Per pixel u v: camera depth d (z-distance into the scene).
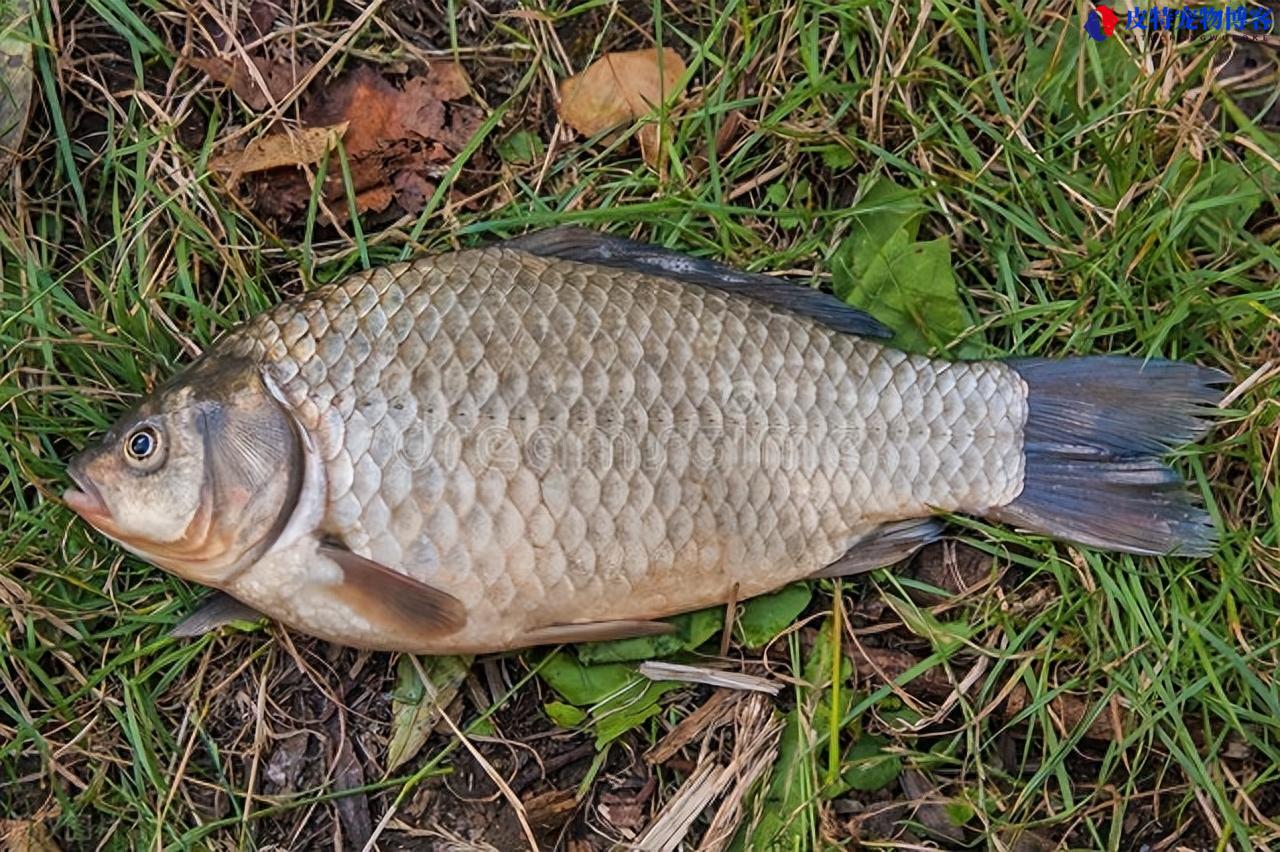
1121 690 0.53
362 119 0.54
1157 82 0.53
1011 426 0.51
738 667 0.53
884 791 0.53
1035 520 0.52
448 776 0.53
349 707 0.53
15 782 0.52
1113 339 0.54
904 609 0.53
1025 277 0.54
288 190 0.54
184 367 0.51
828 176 0.55
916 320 0.54
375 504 0.49
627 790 0.53
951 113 0.55
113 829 0.52
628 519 0.49
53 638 0.53
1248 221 0.54
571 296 0.50
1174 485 0.52
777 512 0.50
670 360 0.50
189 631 0.51
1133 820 0.53
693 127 0.54
